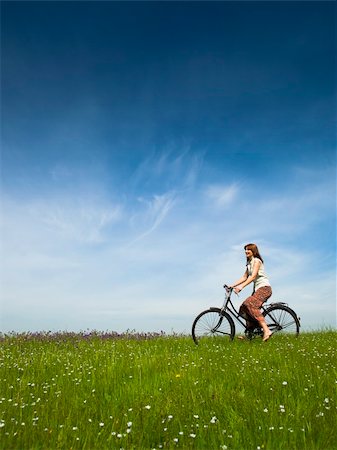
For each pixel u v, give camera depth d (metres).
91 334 14.84
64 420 5.22
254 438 4.62
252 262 12.08
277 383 6.70
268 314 12.27
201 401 5.85
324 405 5.53
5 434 4.64
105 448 4.43
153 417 5.25
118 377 7.67
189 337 13.89
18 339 13.17
